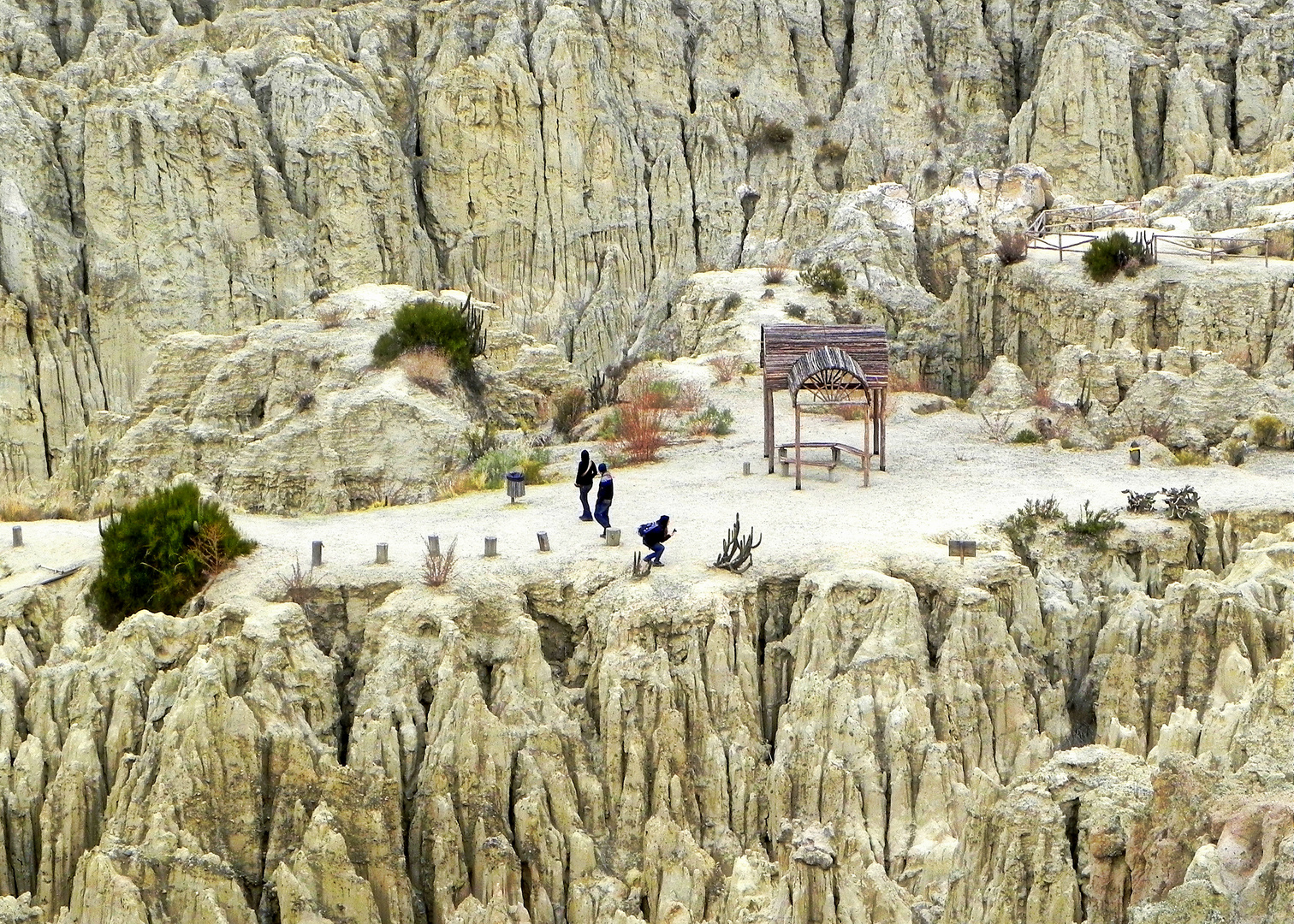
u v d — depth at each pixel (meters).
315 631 54.28
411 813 49.06
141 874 45.31
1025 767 48.97
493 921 45.47
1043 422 72.81
